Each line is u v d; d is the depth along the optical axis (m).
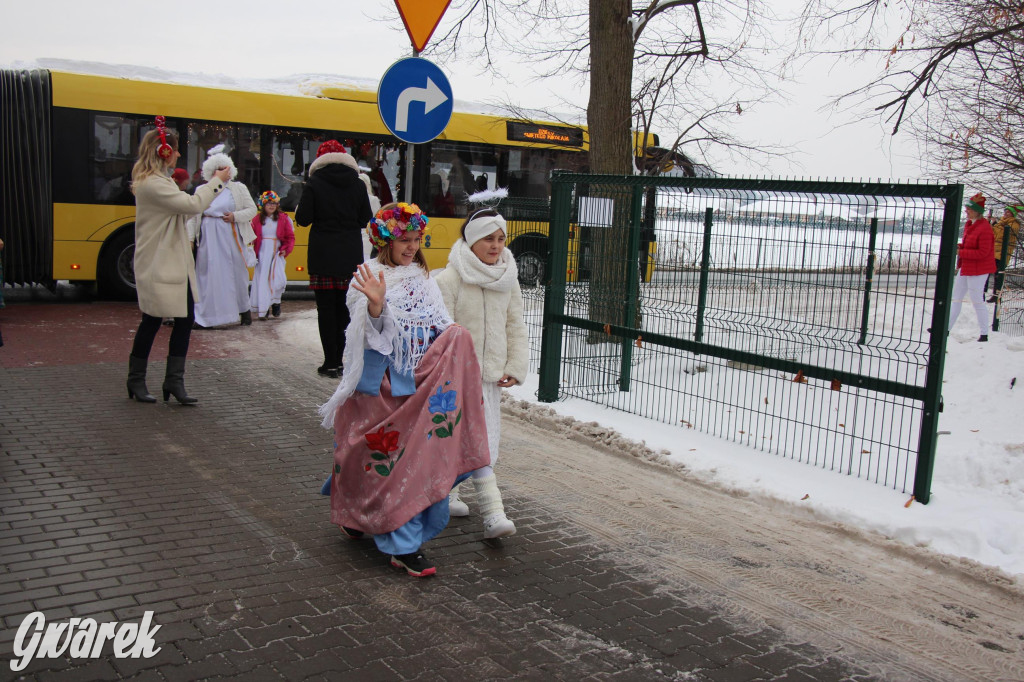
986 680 3.79
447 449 4.50
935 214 5.61
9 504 5.05
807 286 6.47
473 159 16.94
